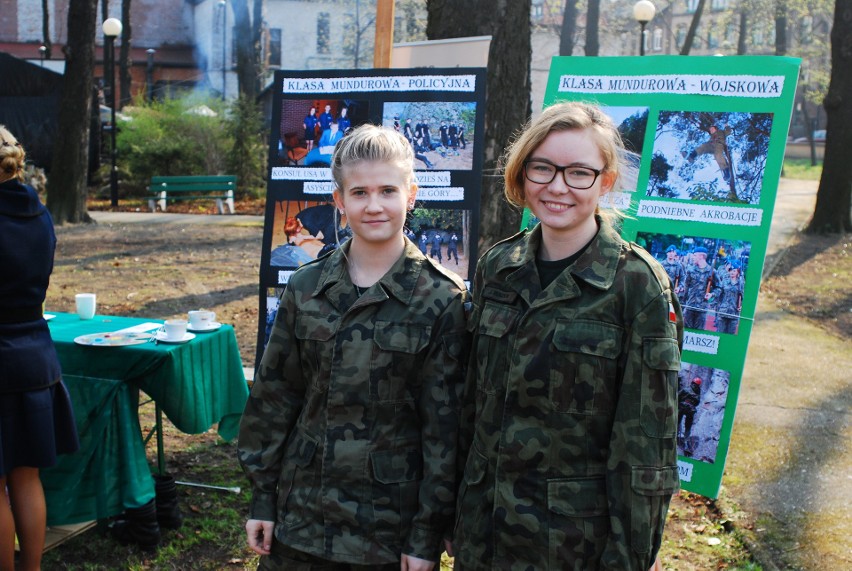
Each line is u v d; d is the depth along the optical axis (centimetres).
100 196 1856
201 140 1892
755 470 407
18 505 272
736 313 309
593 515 169
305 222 359
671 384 167
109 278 910
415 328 194
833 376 590
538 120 178
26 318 263
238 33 2688
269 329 364
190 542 326
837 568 308
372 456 192
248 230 1347
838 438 457
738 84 309
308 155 359
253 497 204
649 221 322
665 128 320
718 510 360
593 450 171
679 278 318
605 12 2872
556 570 169
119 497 311
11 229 254
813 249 1180
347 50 3053
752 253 306
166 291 848
